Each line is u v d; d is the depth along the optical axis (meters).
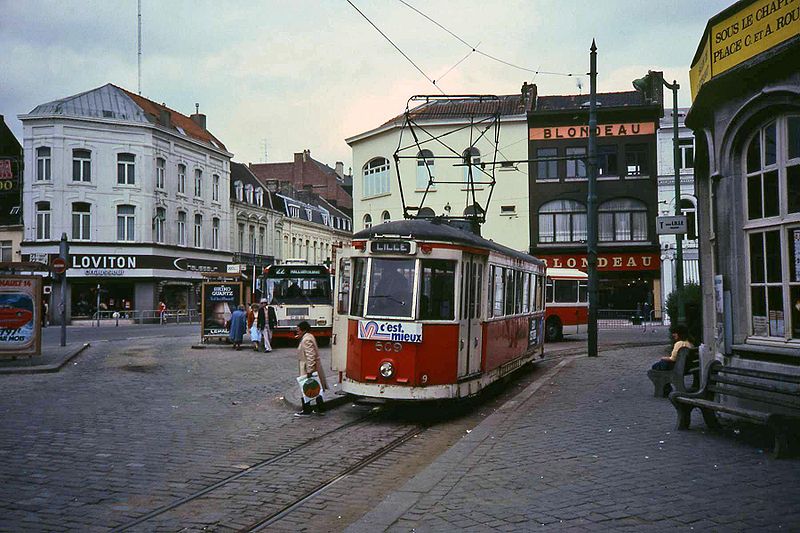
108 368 18.61
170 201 52.19
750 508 5.93
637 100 46.12
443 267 11.88
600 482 6.87
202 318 26.69
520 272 16.83
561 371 16.77
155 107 54.69
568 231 44.16
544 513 6.00
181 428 10.56
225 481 7.61
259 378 16.94
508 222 44.66
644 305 41.19
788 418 7.67
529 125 44.50
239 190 62.28
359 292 11.91
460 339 12.02
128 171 49.44
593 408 11.28
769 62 9.10
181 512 6.49
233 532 5.96
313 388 12.08
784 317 9.27
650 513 5.88
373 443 9.87
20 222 49.72
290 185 75.00
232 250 60.59
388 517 6.02
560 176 44.22
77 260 47.88
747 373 8.39
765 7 9.19
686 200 42.81
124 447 9.12
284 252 70.25
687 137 42.75
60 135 47.38
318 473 8.08
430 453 9.37
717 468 7.26
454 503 6.38
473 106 46.59
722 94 10.16
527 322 17.75
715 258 10.54
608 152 43.81
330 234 81.81
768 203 9.59
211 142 58.56
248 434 10.30
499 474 7.33
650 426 9.62
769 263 9.57
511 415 10.90
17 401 12.79
